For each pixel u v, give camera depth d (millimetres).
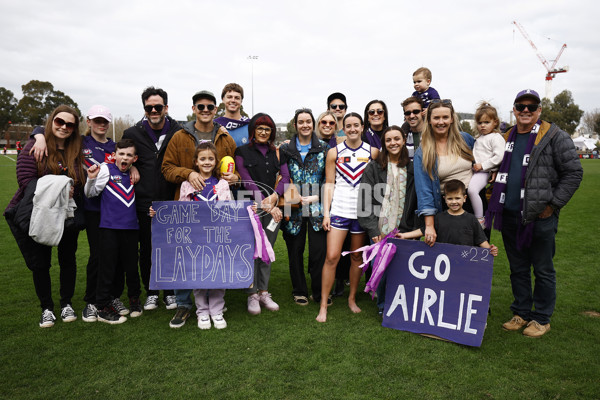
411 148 4469
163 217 3783
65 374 2824
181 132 3967
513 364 3000
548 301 3529
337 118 5590
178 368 2918
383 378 2797
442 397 2576
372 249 3785
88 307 3875
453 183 3490
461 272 3492
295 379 2777
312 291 4562
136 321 3852
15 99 75062
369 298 4641
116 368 2910
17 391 2613
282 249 7176
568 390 2648
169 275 3754
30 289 4695
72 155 3682
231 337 3471
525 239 3490
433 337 3488
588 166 35094
